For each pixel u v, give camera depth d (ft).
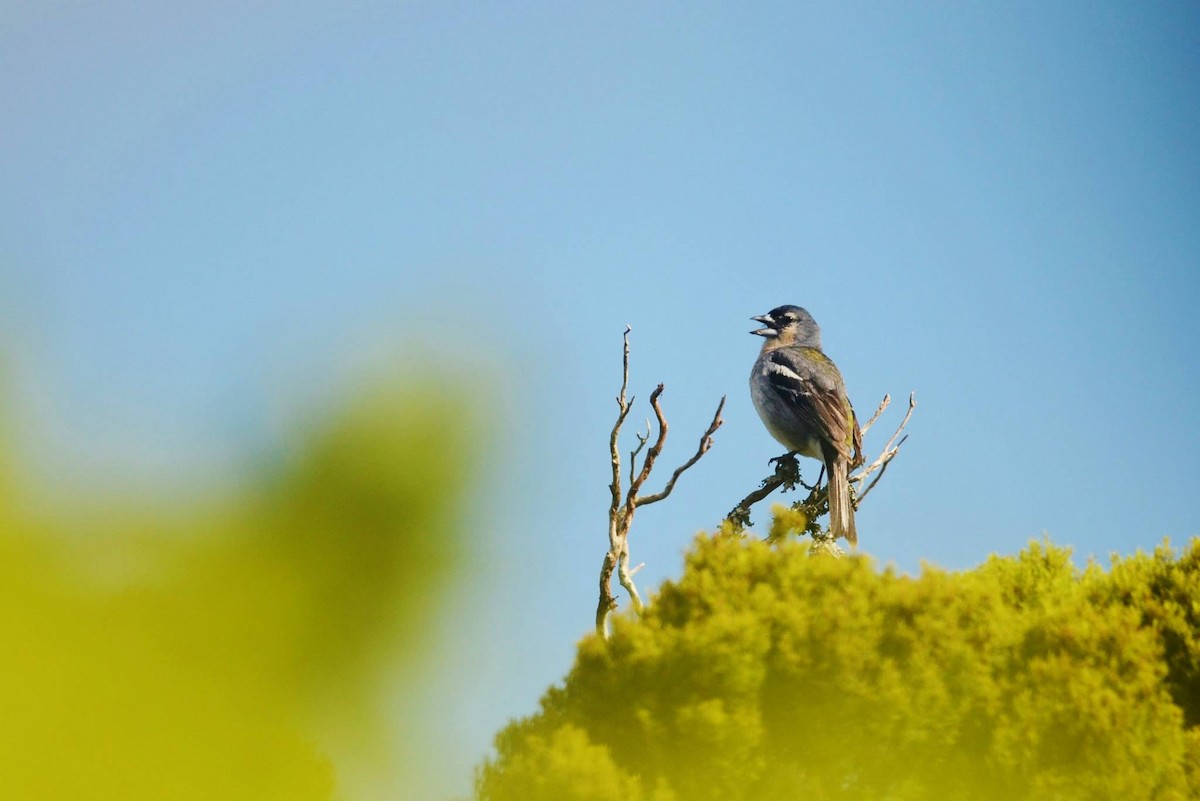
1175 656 47.80
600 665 40.55
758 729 37.68
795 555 43.52
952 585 42.09
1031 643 43.73
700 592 41.98
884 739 38.70
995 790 39.34
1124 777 38.32
